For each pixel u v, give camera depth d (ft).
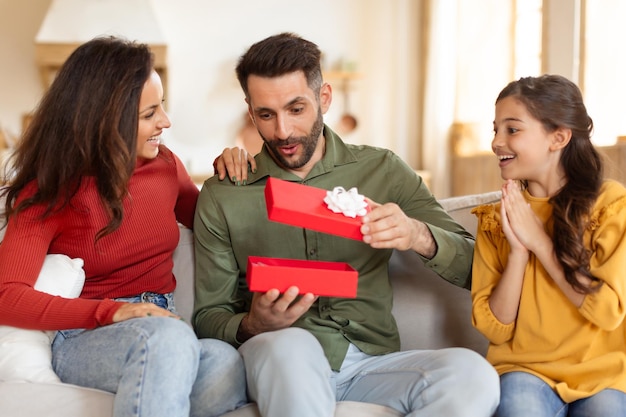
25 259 4.57
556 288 4.65
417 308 5.66
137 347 4.07
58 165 4.74
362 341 5.14
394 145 17.08
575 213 4.52
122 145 4.75
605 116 10.07
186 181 5.80
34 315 4.37
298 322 5.12
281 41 5.04
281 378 4.01
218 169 5.57
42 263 4.67
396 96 16.99
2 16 15.48
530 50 12.66
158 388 3.93
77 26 14.83
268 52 4.99
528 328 4.69
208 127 16.34
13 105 15.62
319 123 5.24
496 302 4.74
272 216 4.24
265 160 5.45
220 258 5.38
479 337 5.73
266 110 5.05
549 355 4.58
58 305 4.39
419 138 17.07
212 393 4.34
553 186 4.84
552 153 4.80
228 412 4.42
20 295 4.39
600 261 4.48
